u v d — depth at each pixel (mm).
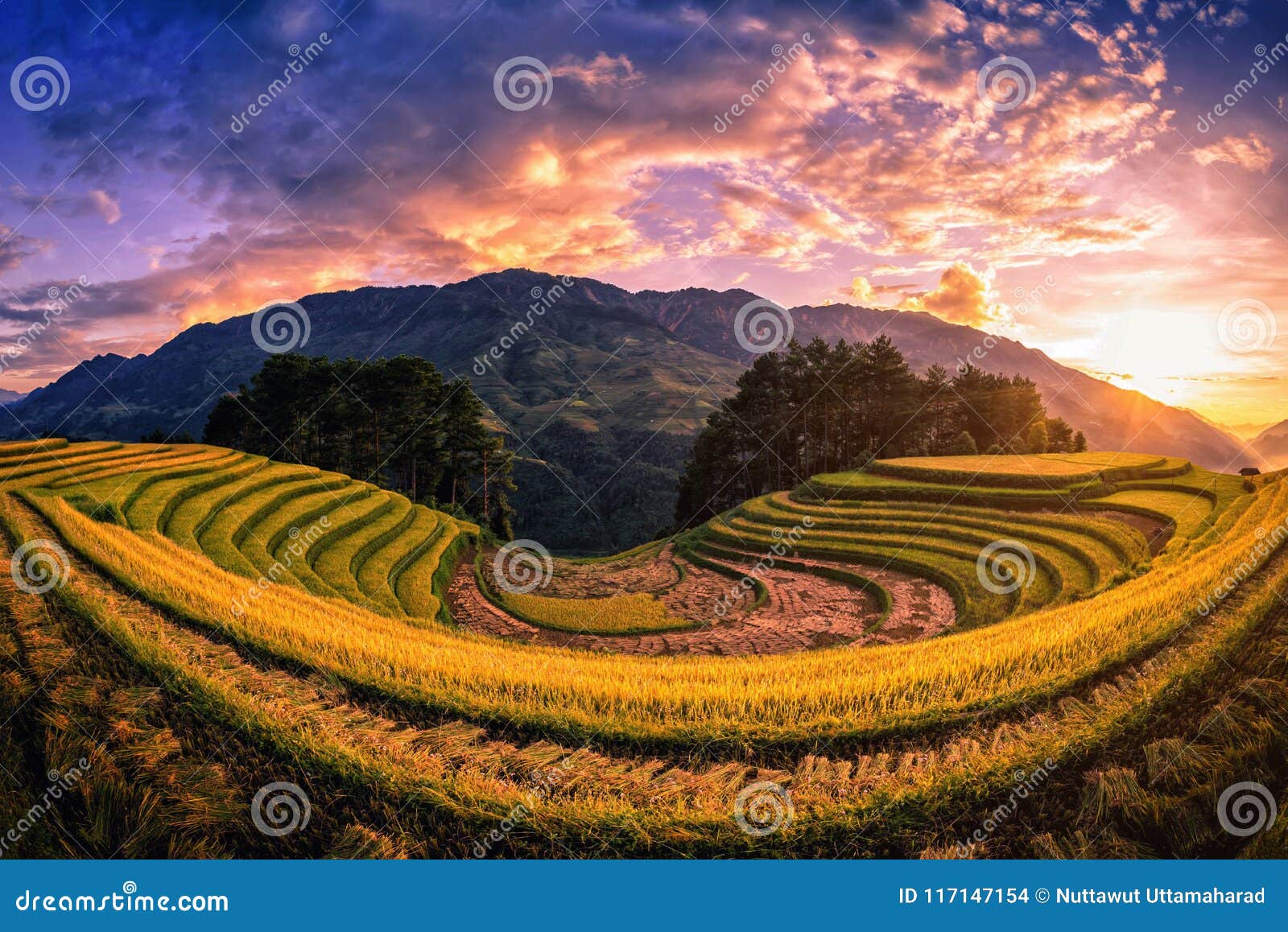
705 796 10258
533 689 13711
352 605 24250
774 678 15570
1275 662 14461
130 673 12883
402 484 76688
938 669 14711
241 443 74688
